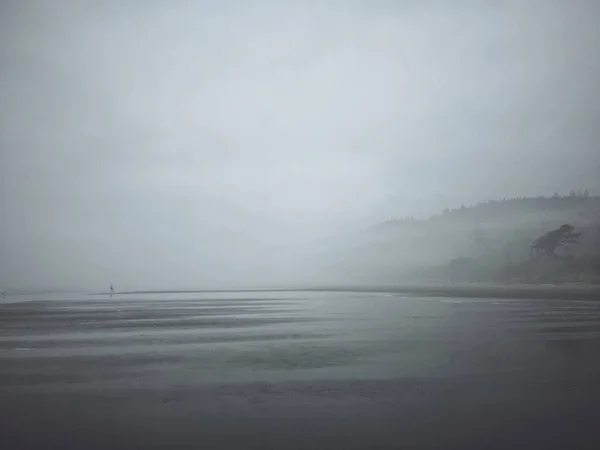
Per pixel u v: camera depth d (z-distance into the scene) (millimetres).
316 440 14820
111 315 60969
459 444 14383
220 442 14789
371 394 19828
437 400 18828
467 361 26141
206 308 73125
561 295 99938
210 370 25000
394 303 77750
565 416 16750
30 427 16375
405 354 28594
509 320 47062
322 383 21797
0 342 36469
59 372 25016
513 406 17922
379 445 14367
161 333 41125
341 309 66062
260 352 30203
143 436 15414
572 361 25781
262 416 17141
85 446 14672
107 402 19234
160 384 22094
